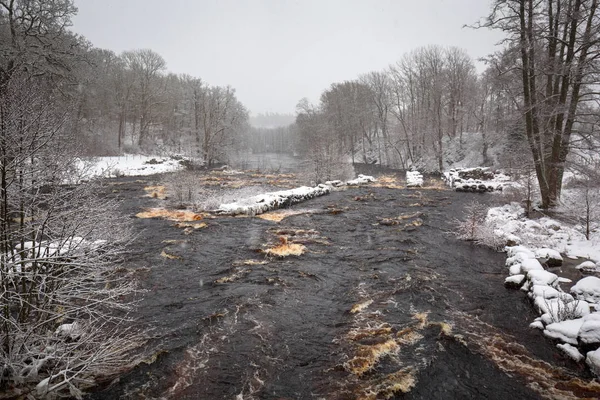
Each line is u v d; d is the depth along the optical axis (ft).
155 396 16.24
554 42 46.98
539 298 25.03
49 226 16.38
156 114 183.52
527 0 44.86
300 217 54.24
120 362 18.30
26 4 66.95
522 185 56.08
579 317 21.83
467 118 159.12
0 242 15.05
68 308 18.30
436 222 51.34
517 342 20.98
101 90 141.90
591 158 48.78
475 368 18.54
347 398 16.22
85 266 16.97
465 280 30.53
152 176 104.06
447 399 16.28
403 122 152.56
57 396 15.47
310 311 24.77
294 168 146.51
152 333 21.49
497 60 51.83
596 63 42.22
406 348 20.25
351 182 94.79
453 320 23.59
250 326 22.62
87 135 106.22
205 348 20.13
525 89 48.52
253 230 46.03
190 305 25.34
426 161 147.43
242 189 78.74
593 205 42.24
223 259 35.14
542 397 16.42
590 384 17.13
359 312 24.61
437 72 147.33
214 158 168.76
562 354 19.69
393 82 167.12
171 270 32.01
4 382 15.23
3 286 14.55
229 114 186.70
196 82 198.49
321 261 34.96
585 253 36.14
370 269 32.89
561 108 43.37
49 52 66.80
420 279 30.37
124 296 26.40
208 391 16.72
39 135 16.01
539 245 37.81
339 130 181.27
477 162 129.08
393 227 48.39
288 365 18.75
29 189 16.12
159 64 187.52
